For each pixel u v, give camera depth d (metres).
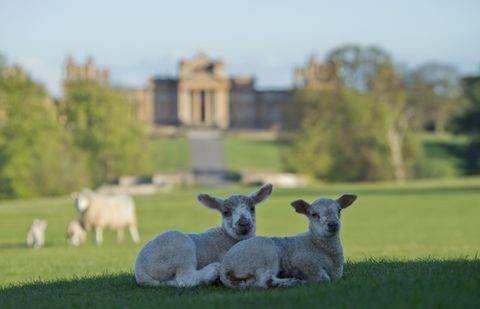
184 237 10.99
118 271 15.10
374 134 89.25
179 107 173.12
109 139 87.69
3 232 38.12
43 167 76.94
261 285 10.24
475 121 95.88
